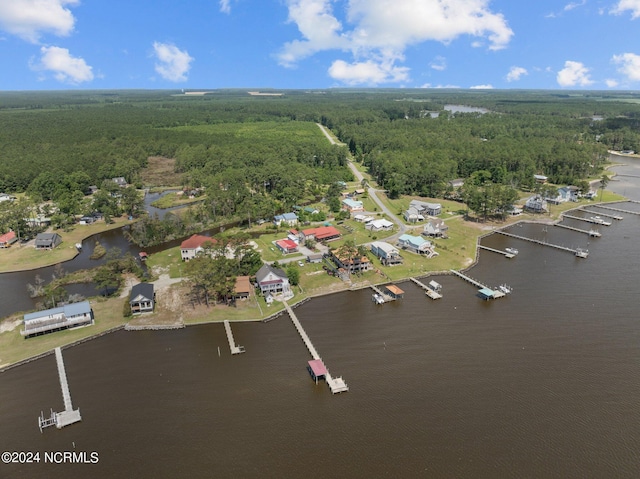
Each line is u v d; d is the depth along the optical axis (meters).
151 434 59.78
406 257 123.31
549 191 182.38
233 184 189.00
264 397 66.69
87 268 119.12
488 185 188.75
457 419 61.03
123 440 58.91
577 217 164.12
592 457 54.38
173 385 69.88
